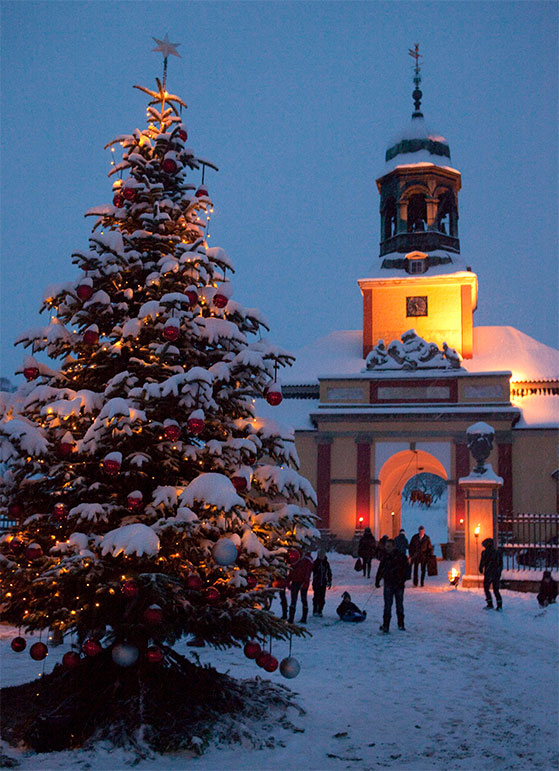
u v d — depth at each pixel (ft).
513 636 46.50
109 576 24.25
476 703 30.42
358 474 130.82
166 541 24.98
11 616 27.09
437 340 140.67
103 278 27.86
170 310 26.73
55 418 25.38
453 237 145.79
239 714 26.55
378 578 62.08
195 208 30.60
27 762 22.50
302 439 134.51
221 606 25.75
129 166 30.73
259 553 25.82
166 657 27.32
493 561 58.29
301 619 51.90
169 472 26.58
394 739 25.68
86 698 25.70
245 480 26.16
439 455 129.29
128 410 24.23
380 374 133.39
